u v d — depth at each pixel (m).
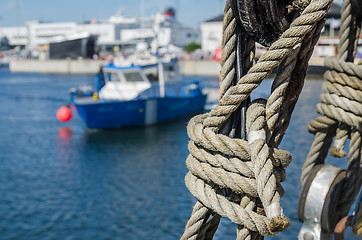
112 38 94.88
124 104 20.70
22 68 73.12
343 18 2.49
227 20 1.51
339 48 2.55
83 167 15.41
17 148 18.50
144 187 12.94
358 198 2.25
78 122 24.42
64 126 23.38
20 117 26.55
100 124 21.30
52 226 10.29
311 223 2.59
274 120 1.48
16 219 10.67
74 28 103.44
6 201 11.89
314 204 2.56
